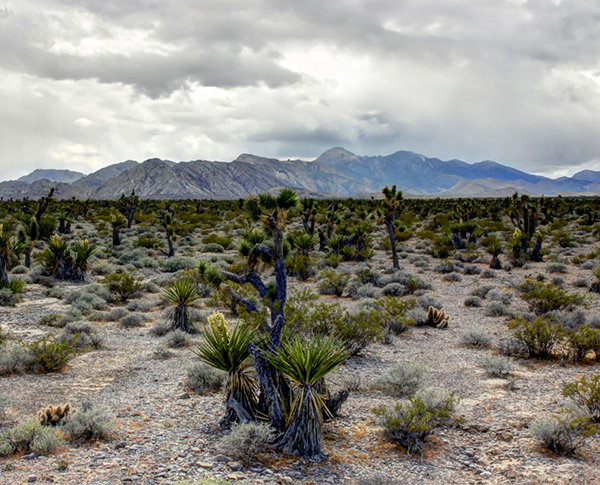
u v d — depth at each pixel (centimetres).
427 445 637
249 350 661
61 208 6225
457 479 541
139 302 1587
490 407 758
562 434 605
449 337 1276
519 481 529
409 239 4050
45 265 2075
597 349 1002
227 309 1576
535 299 1532
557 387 846
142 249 3156
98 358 1034
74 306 1475
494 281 2139
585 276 2145
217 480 479
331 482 525
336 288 1877
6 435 583
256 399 700
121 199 4688
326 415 712
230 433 628
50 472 514
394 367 903
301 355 601
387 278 2088
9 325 1249
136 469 530
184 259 2531
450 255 3023
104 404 760
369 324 1098
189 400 788
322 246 3256
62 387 835
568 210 6506
